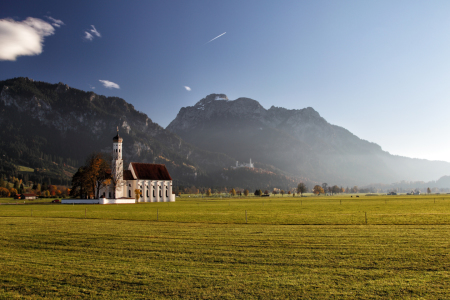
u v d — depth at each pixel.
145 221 47.81
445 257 22.42
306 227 38.56
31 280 18.12
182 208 87.81
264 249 25.45
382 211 66.00
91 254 24.25
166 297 15.49
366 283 17.22
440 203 99.25
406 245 26.62
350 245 26.78
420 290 16.16
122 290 16.44
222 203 124.19
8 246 27.66
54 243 28.89
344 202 121.94
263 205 102.88
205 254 23.88
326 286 16.83
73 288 16.81
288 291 16.16
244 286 16.88
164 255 23.66
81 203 124.38
